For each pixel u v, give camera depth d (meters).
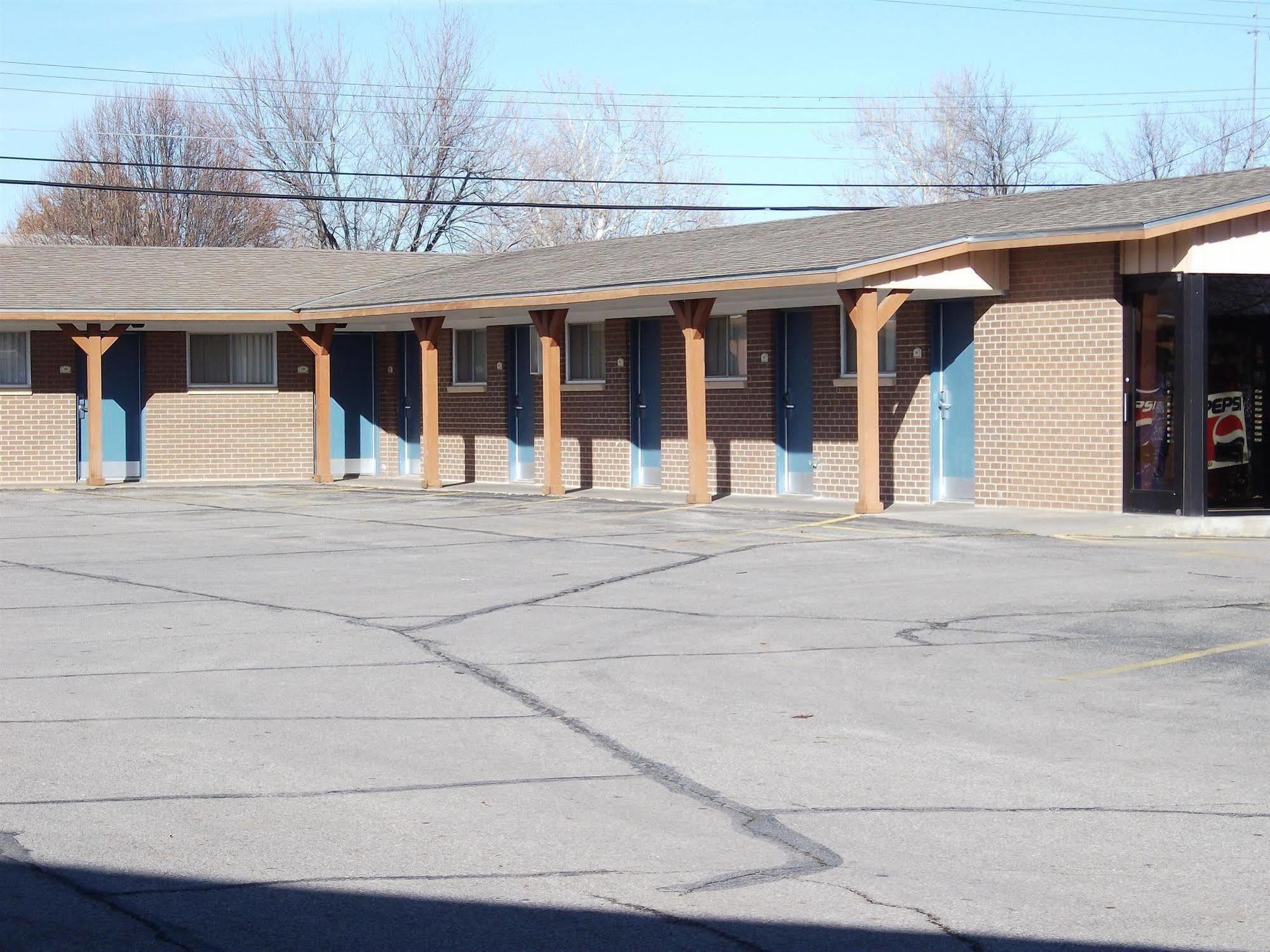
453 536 17.64
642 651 10.35
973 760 7.45
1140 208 17.67
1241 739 7.77
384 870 5.92
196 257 30.33
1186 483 17.19
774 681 9.32
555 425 23.02
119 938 5.25
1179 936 5.16
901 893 5.61
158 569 15.02
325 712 8.64
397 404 29.20
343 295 27.16
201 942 5.21
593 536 17.33
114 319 25.55
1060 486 18.36
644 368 24.09
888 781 7.09
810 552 15.31
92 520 20.41
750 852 6.10
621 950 5.09
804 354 21.58
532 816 6.61
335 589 13.49
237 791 7.04
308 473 28.89
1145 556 14.69
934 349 19.75
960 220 19.83
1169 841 6.17
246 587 13.69
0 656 10.39
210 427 28.41
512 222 51.19
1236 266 17.33
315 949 5.14
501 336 26.66
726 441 22.62
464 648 10.57
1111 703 8.58
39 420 27.45
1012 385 18.80
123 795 6.98
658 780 7.17
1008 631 10.80
